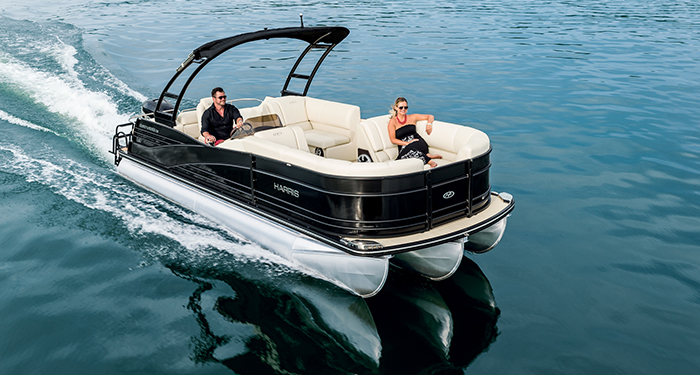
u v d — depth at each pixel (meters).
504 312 4.46
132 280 4.79
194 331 4.14
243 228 5.45
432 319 4.43
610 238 5.60
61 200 6.34
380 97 10.92
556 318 4.35
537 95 11.02
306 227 4.87
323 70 13.15
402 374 3.75
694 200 6.43
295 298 4.64
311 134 6.59
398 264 5.24
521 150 8.11
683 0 27.58
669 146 8.20
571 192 6.70
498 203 5.32
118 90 10.73
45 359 3.77
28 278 4.75
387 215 4.50
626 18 21.39
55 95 10.12
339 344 4.08
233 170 5.53
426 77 12.45
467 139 5.27
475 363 3.86
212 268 5.04
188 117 6.65
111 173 7.24
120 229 5.71
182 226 5.82
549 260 5.23
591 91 11.28
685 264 5.08
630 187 6.81
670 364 3.79
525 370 3.76
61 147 7.94
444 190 4.71
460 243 4.73
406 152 5.43
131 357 3.82
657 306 4.47
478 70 13.08
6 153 7.58
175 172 6.36
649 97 10.80
